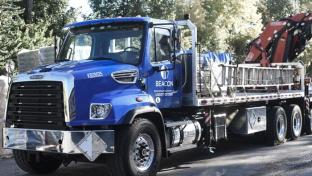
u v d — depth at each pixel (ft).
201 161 36.14
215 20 129.90
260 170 32.27
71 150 26.09
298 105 50.83
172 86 32.22
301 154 38.63
